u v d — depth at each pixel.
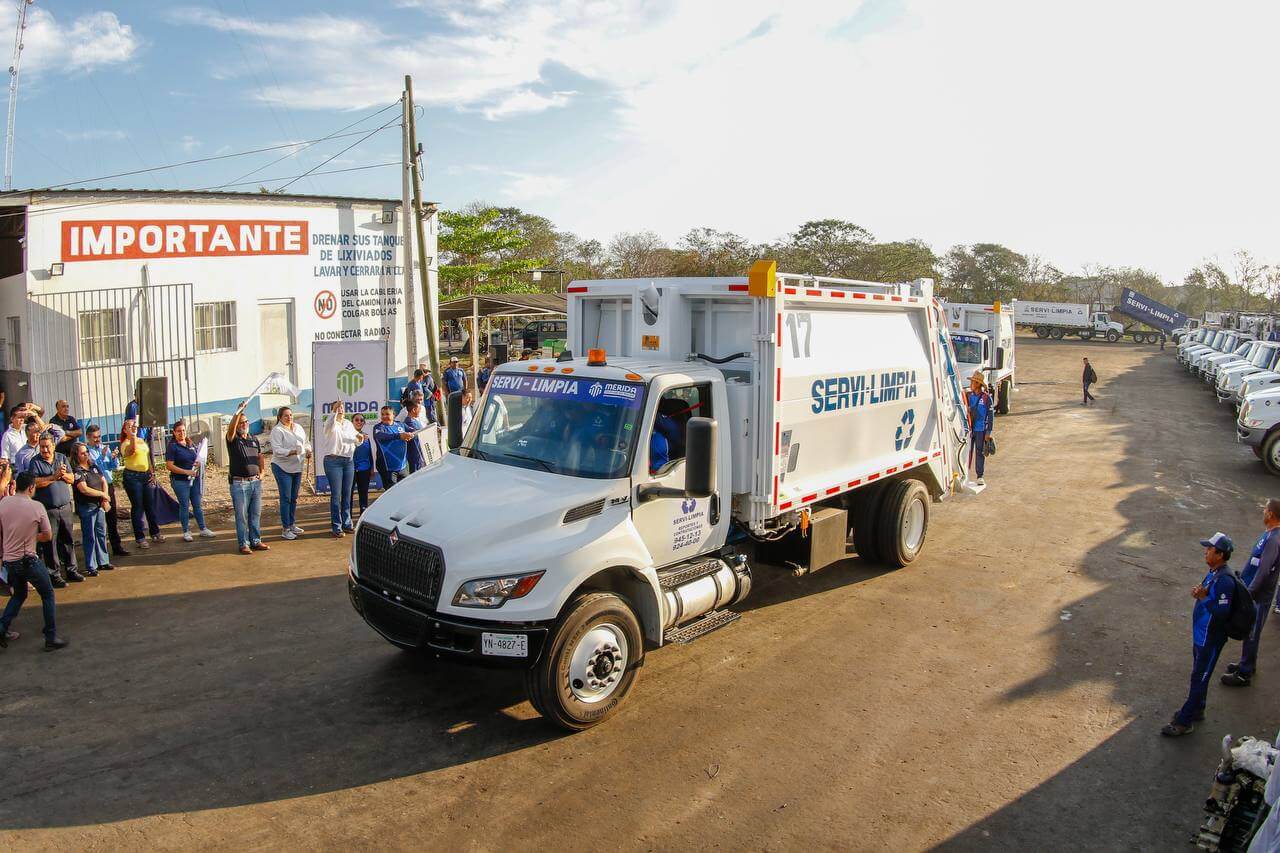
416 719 5.99
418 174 19.05
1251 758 4.36
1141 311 64.19
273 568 9.31
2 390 15.05
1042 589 8.91
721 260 54.56
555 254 61.53
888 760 5.54
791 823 4.84
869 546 9.32
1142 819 4.93
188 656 7.00
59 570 8.80
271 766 5.35
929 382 9.90
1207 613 5.68
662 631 6.35
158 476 13.56
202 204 15.95
